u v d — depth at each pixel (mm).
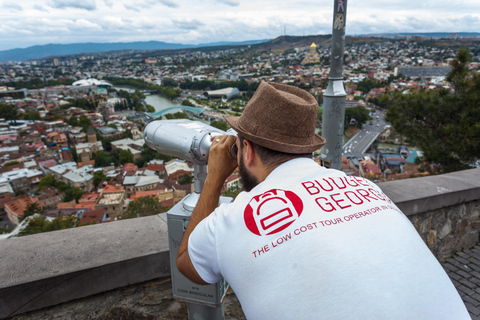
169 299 1705
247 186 896
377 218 721
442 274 695
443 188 2602
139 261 1546
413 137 8062
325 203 719
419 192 2508
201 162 1188
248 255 686
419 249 704
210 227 784
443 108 7191
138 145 82312
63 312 1497
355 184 821
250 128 790
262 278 657
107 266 1485
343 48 3369
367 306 583
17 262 1476
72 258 1512
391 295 601
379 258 643
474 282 2479
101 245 1622
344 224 683
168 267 1616
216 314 1331
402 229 727
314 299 601
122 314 1621
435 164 8250
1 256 1522
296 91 871
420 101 7395
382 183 2732
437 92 7395
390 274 625
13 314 1365
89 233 1747
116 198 43250
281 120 755
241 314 1867
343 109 3551
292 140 771
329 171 833
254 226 704
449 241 2779
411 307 603
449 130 6852
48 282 1392
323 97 3584
